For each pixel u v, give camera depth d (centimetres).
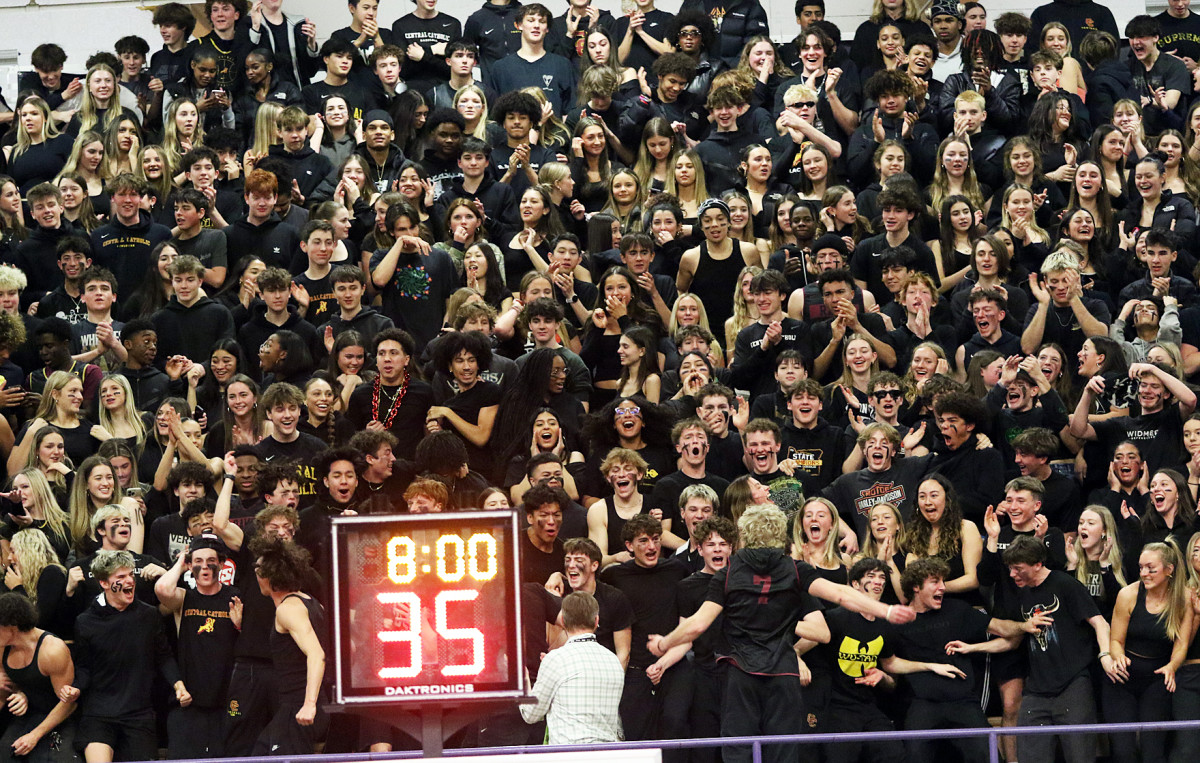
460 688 723
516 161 1747
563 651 1053
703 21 1984
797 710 1083
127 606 1199
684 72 1886
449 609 727
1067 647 1150
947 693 1138
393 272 1545
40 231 1675
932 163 1773
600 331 1496
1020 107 1867
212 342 1537
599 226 1677
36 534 1241
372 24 2044
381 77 1945
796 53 2023
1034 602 1156
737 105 1809
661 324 1523
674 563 1184
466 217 1631
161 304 1606
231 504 1274
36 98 1880
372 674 723
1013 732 1034
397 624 725
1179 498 1227
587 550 1145
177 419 1355
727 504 1245
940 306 1527
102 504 1291
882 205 1583
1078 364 1480
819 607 1164
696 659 1152
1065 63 1945
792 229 1625
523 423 1377
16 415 1488
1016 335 1487
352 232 1689
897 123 1802
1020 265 1583
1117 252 1647
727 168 1798
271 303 1499
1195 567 1147
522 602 729
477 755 955
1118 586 1198
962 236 1622
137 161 1828
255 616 1181
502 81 2017
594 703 1041
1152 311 1490
